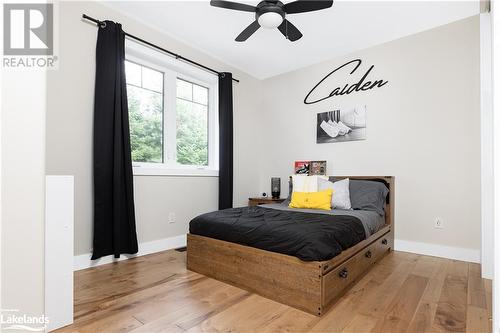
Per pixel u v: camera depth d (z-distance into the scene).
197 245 2.35
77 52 2.43
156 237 3.02
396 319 1.58
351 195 3.05
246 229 2.03
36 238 0.85
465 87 2.75
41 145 0.86
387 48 3.25
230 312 1.66
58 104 2.31
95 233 2.45
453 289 1.98
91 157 2.50
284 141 4.18
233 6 2.21
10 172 0.81
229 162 3.78
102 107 2.52
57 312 1.49
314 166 3.73
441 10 2.65
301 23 2.88
